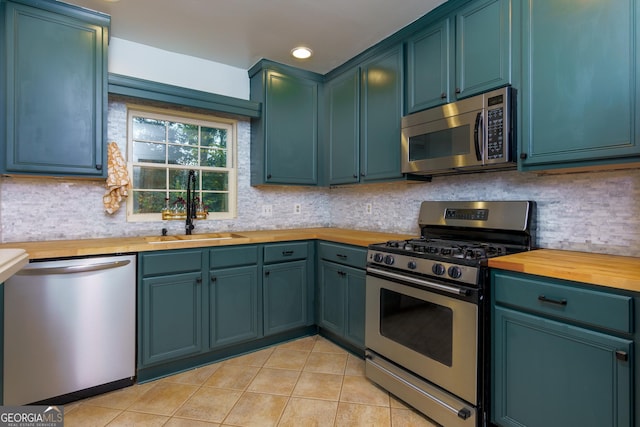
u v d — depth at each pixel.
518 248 1.84
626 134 1.36
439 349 1.67
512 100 1.73
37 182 2.22
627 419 1.14
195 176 2.90
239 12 2.17
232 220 3.02
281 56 2.82
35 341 1.75
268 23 2.30
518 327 1.45
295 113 3.06
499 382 1.52
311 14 2.19
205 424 1.70
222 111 2.74
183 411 1.80
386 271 1.97
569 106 1.53
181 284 2.20
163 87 2.46
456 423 1.58
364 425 1.69
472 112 1.88
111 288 1.96
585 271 1.26
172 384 2.08
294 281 2.72
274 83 2.93
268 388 2.04
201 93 2.63
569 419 1.29
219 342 2.36
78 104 2.11
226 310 2.39
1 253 1.18
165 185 2.76
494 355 1.53
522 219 1.89
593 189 1.71
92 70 2.15
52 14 2.03
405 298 1.88
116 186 2.37
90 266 1.88
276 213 3.27
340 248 2.53
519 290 1.44
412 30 2.29
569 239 1.80
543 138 1.62
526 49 1.68
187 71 2.78
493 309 1.54
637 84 1.33
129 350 2.03
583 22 1.48
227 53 2.75
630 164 1.45
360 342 2.34
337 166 3.02
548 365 1.35
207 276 2.30
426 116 2.16
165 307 2.14
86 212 2.38
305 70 3.10
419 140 2.22
